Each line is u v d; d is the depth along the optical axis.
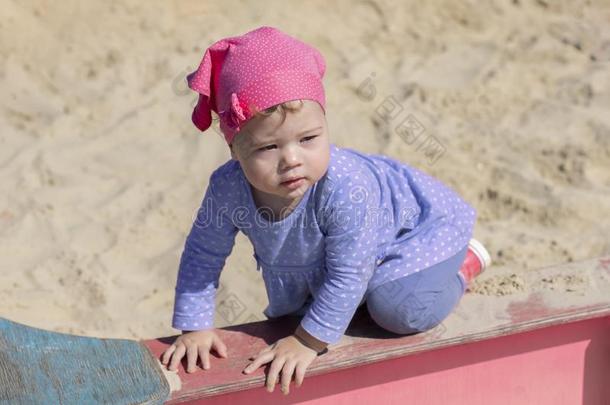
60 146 9.60
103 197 8.84
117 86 10.59
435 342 5.07
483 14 12.23
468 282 5.59
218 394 4.73
